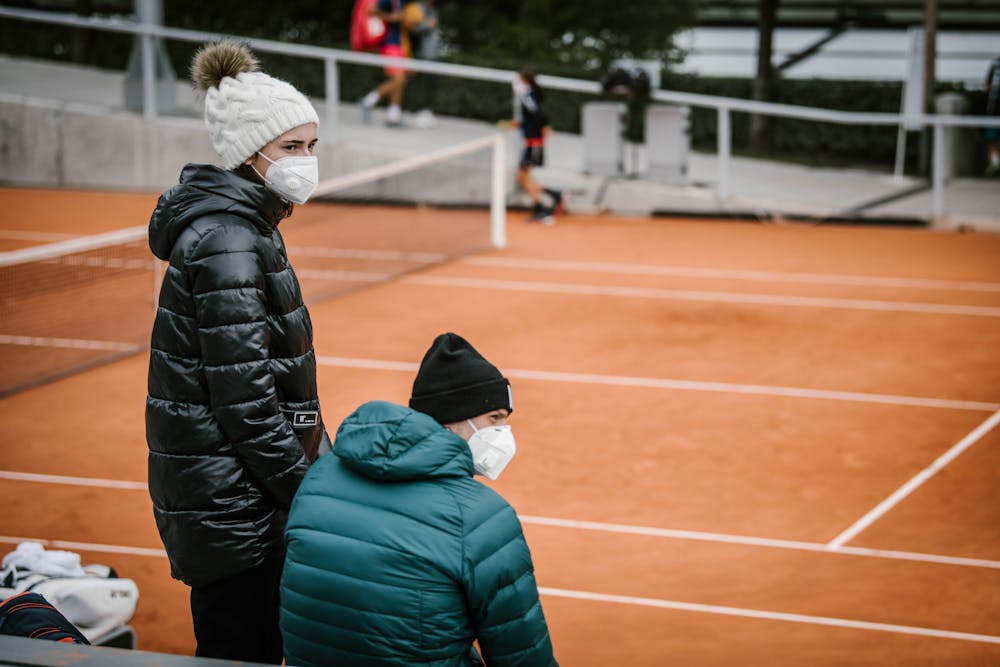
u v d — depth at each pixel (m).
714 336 18.02
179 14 40.75
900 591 10.10
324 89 34.91
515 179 28.34
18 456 13.23
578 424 14.28
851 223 26.66
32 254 15.22
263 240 5.32
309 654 4.57
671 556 10.80
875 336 17.98
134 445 13.63
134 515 11.68
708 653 9.01
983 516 11.63
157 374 5.32
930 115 29.14
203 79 5.43
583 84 28.34
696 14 36.88
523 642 4.48
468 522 4.39
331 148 28.72
